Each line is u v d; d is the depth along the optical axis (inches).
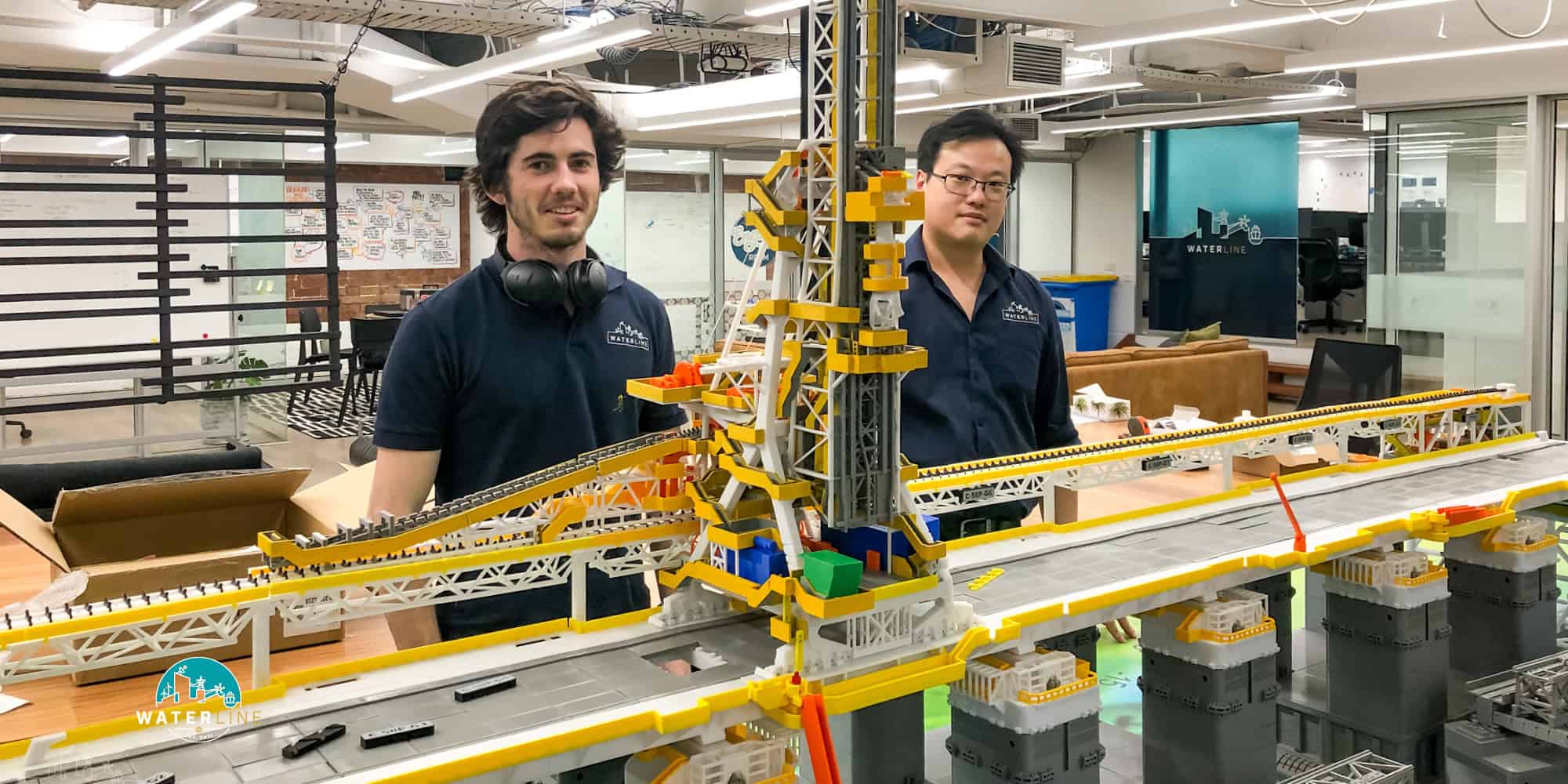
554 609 90.5
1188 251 478.3
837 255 68.7
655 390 77.6
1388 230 345.7
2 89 194.5
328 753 63.0
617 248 415.5
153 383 212.8
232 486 130.6
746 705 70.6
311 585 70.5
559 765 65.1
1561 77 294.4
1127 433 217.0
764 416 71.9
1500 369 321.7
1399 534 114.7
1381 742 119.0
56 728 100.1
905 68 254.2
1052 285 496.4
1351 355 266.5
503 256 90.9
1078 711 87.9
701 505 79.0
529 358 89.6
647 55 333.1
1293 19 207.3
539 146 84.8
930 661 76.2
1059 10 240.4
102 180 284.5
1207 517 117.8
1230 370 314.7
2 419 268.8
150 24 239.9
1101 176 514.3
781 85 287.9
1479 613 135.6
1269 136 443.5
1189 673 100.2
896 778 94.0
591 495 81.7
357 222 457.4
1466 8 313.4
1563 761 109.9
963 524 122.4
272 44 240.8
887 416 72.5
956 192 118.9
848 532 78.0
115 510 124.3
